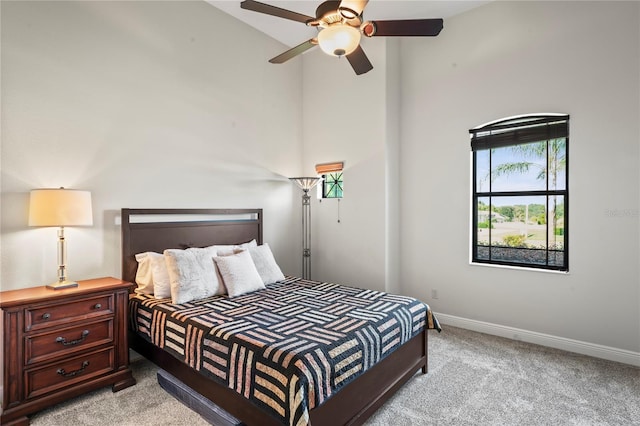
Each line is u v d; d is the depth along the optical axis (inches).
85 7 109.6
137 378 105.6
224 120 149.7
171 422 82.7
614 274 116.6
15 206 96.0
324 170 176.6
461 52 147.9
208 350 82.3
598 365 112.7
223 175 149.5
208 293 113.7
